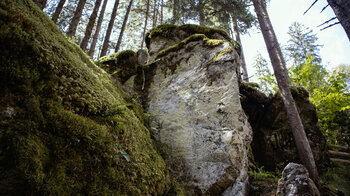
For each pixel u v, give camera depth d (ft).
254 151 18.53
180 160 11.24
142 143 8.56
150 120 12.91
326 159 18.22
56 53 6.25
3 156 3.58
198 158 11.09
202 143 11.46
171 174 9.72
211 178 10.37
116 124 7.14
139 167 6.96
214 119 11.99
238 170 10.59
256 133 19.49
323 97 22.39
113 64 15.64
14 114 4.17
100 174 5.29
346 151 21.74
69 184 4.36
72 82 6.34
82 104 6.17
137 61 16.22
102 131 6.05
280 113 18.61
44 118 4.74
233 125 11.53
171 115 12.96
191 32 17.97
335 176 16.47
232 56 13.62
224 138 11.21
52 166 4.26
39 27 6.02
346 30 8.25
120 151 6.24
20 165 3.64
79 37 37.65
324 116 22.26
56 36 7.34
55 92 5.52
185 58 15.15
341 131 23.02
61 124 4.98
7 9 5.07
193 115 12.51
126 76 15.31
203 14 32.37
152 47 18.10
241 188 10.11
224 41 14.71
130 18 54.95
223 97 12.46
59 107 5.32
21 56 4.88
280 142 17.28
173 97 13.74
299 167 10.45
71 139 5.02
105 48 28.81
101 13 33.01
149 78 15.38
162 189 7.75
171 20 30.35
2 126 3.83
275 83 24.62
